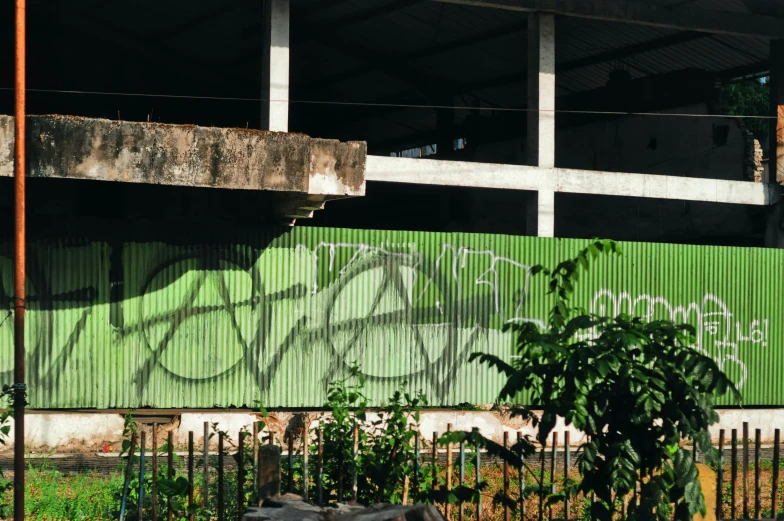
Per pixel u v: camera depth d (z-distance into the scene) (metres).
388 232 15.87
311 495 7.78
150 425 14.31
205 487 7.47
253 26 22.41
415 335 15.94
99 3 22.55
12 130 12.12
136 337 14.59
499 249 16.47
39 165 12.15
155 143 12.58
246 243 15.16
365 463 7.67
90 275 14.40
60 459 13.24
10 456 13.41
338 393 8.24
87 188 20.73
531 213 17.86
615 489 6.54
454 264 16.20
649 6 18.77
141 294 14.64
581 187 18.03
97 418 14.02
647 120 21.98
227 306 15.04
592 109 23.48
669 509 6.77
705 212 21.08
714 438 16.89
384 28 22.17
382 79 25.72
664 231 21.88
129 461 7.66
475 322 16.27
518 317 16.52
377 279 15.79
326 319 15.50
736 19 19.27
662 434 6.66
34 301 14.10
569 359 6.45
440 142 26.89
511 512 9.42
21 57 8.99
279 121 16.38
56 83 24.89
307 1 20.73
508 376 6.73
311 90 27.00
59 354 14.22
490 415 15.70
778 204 19.44
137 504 8.31
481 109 26.41
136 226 14.63
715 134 20.52
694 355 6.43
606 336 6.58
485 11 20.02
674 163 21.36
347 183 13.50
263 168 13.03
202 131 12.79
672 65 22.73
